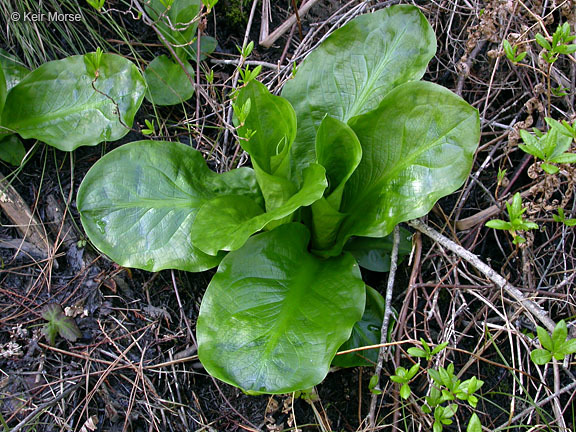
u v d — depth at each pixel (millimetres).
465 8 708
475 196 681
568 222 542
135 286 618
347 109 605
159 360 589
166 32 676
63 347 582
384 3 707
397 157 552
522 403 577
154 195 573
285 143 543
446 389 467
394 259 589
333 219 562
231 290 521
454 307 595
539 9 629
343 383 597
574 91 645
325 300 526
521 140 587
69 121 626
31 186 641
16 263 610
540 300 588
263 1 747
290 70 696
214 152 684
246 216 570
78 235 627
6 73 652
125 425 552
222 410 580
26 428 537
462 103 516
